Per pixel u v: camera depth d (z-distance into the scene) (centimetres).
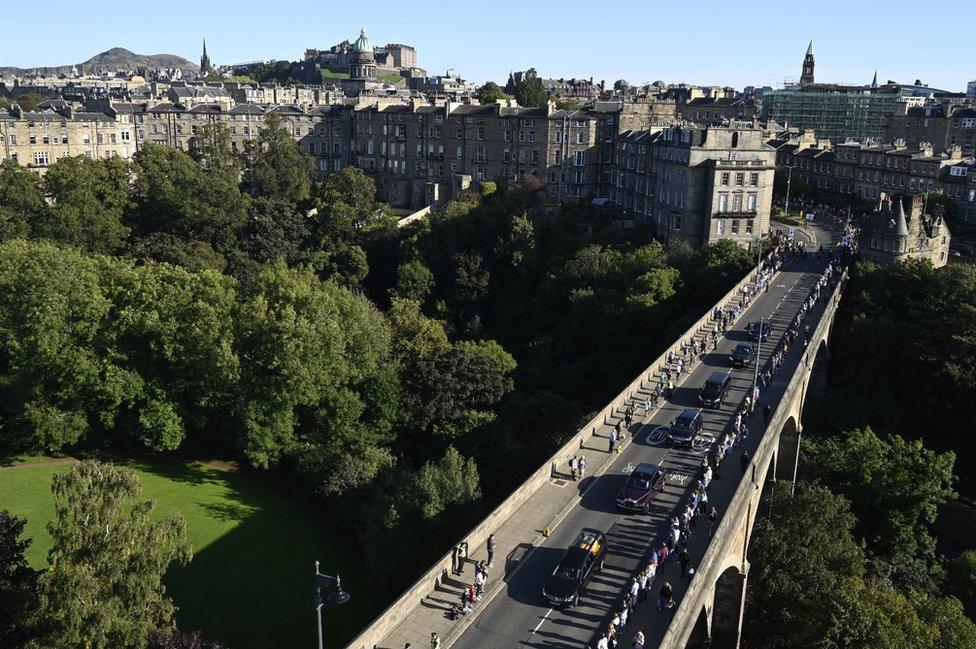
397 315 12000
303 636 6488
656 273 12512
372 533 6900
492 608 4803
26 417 8819
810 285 12050
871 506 8262
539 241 15800
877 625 5816
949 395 10156
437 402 9831
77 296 9188
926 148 19075
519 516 5778
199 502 8525
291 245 16200
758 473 6244
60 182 15038
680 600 4828
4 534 5225
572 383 11831
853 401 10344
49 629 4447
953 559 8500
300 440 9500
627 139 17625
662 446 6919
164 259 14262
